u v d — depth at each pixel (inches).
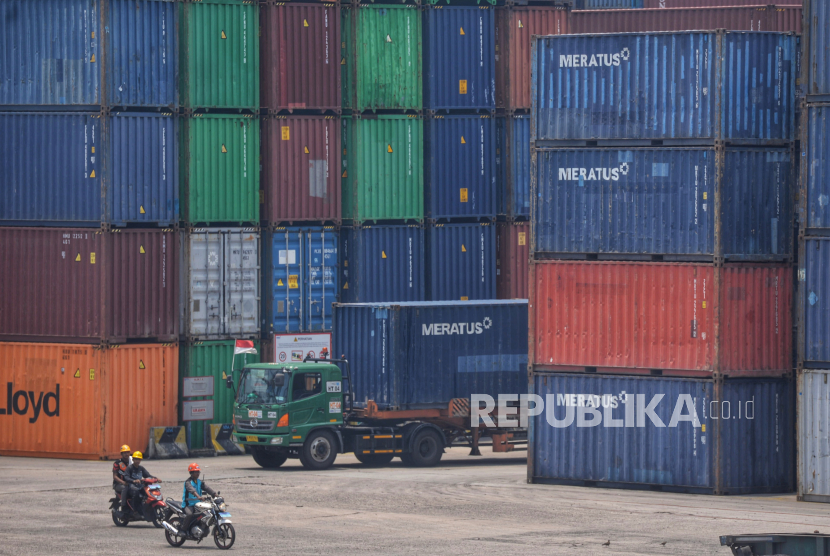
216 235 3555.6
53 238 3388.3
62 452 3388.3
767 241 2669.8
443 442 3267.7
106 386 3344.0
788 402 2682.1
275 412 3061.0
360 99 3730.3
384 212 3754.9
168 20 3444.9
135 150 3403.1
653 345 2687.0
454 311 3289.9
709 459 2628.0
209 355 3553.2
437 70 3801.7
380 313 3233.3
